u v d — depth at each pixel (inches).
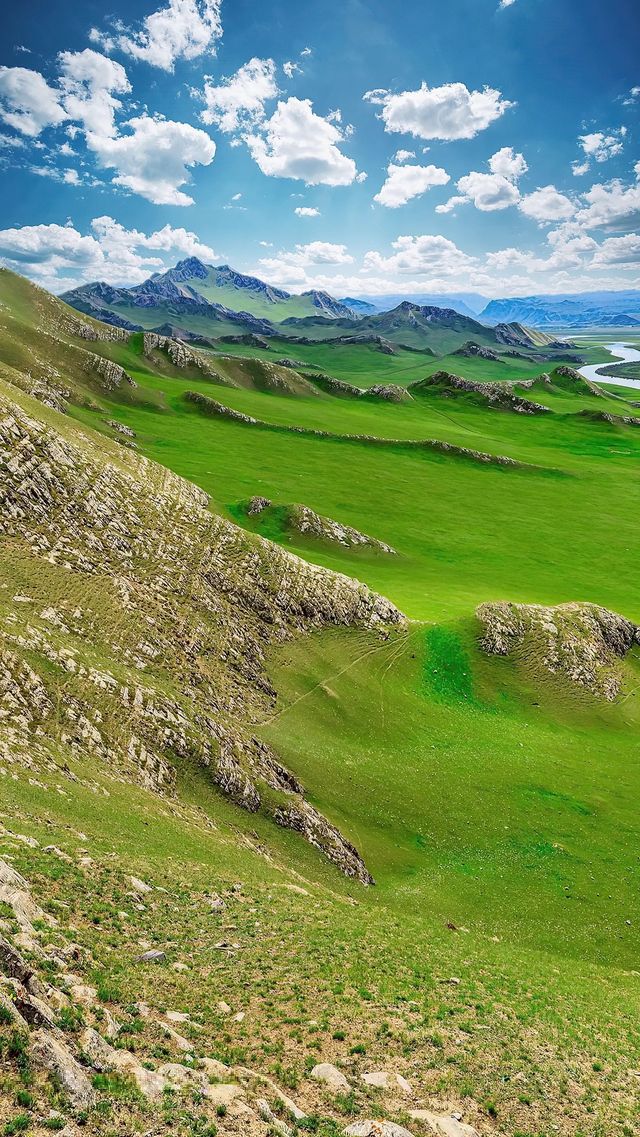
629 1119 794.8
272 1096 645.3
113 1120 511.2
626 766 3061.0
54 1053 540.1
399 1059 812.6
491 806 2578.7
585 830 2532.0
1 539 2469.2
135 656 2374.5
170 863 1334.9
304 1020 850.1
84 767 1644.9
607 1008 1227.9
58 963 737.0
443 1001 1023.6
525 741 3134.8
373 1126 629.9
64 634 2183.8
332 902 1552.7
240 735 2331.4
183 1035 722.8
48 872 1012.5
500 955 1476.4
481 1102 765.3
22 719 1640.0
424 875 2160.4
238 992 892.0
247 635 3095.5
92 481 3164.4
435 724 3112.7
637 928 2038.6
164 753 1952.5
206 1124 548.1
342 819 2297.0
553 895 2156.7
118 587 2664.9
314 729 2760.8
